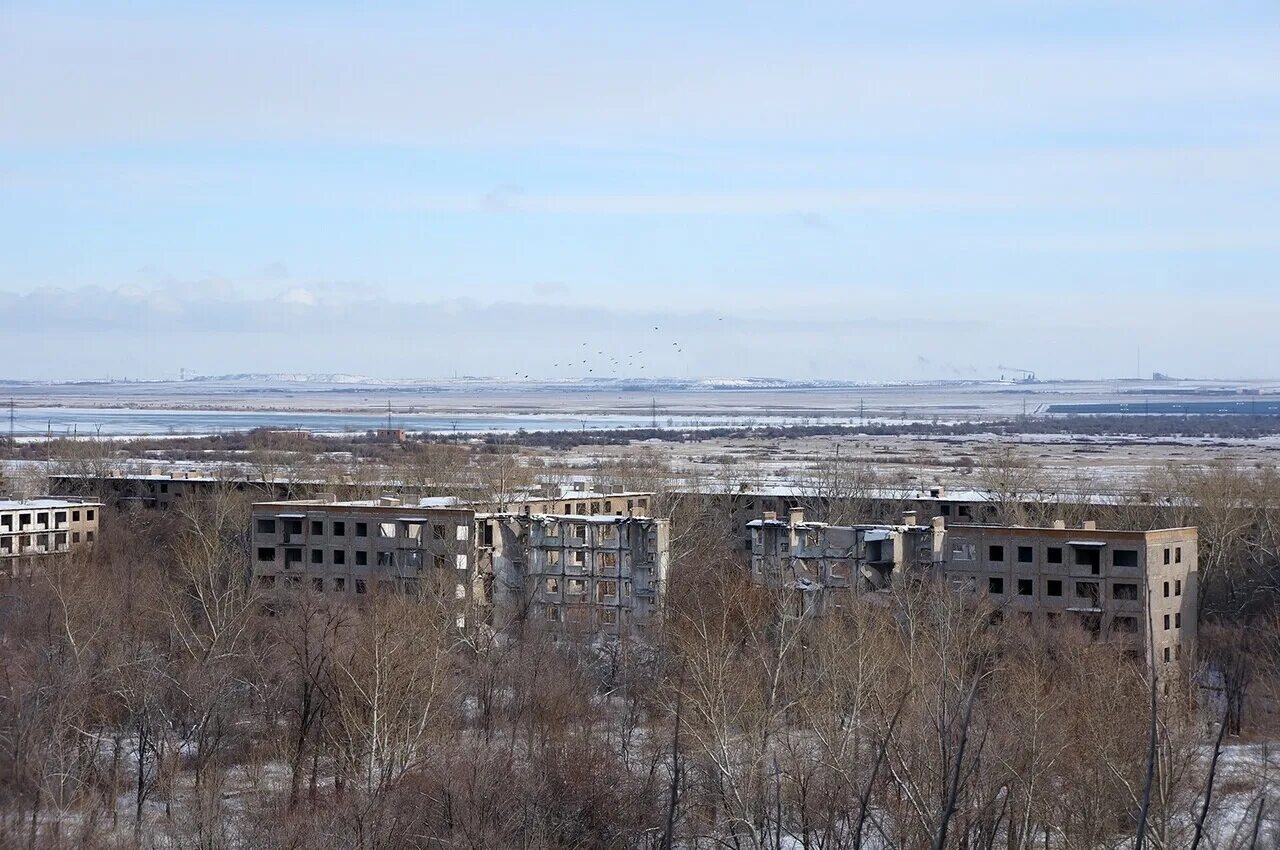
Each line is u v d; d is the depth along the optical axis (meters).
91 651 122.81
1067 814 93.00
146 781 104.81
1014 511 197.00
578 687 123.12
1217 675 149.38
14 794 91.94
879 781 94.75
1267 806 96.88
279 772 107.19
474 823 88.88
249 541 182.25
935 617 122.50
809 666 114.94
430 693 108.56
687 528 186.88
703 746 93.81
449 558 160.50
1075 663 116.69
